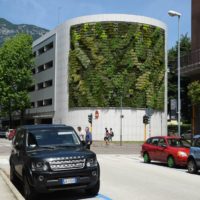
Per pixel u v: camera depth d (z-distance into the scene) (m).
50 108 76.25
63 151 11.55
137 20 63.81
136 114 63.50
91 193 12.18
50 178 11.00
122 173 18.64
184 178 16.92
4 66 81.25
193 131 36.69
